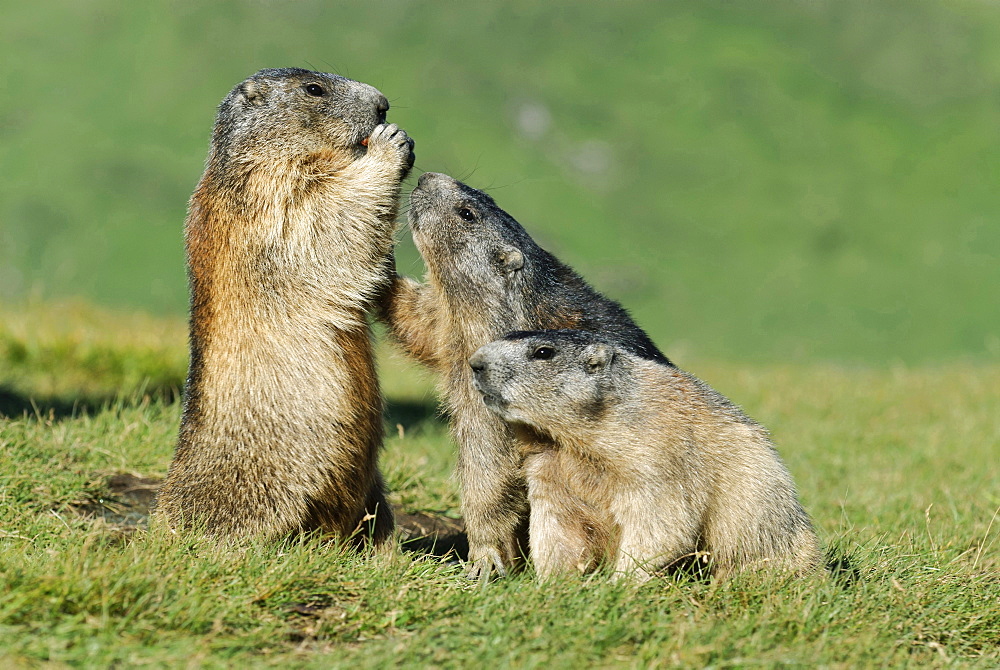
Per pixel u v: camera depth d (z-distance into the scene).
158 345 19.72
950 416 18.03
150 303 79.62
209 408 9.60
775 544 9.05
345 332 10.19
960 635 8.14
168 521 9.30
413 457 13.82
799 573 8.91
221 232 10.11
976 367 24.55
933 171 112.81
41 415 14.60
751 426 9.24
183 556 8.12
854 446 16.16
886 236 101.75
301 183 10.33
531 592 7.86
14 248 84.94
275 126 10.43
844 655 7.29
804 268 94.75
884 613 8.07
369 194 10.38
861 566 9.35
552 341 8.95
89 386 17.92
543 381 8.73
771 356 75.25
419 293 10.58
